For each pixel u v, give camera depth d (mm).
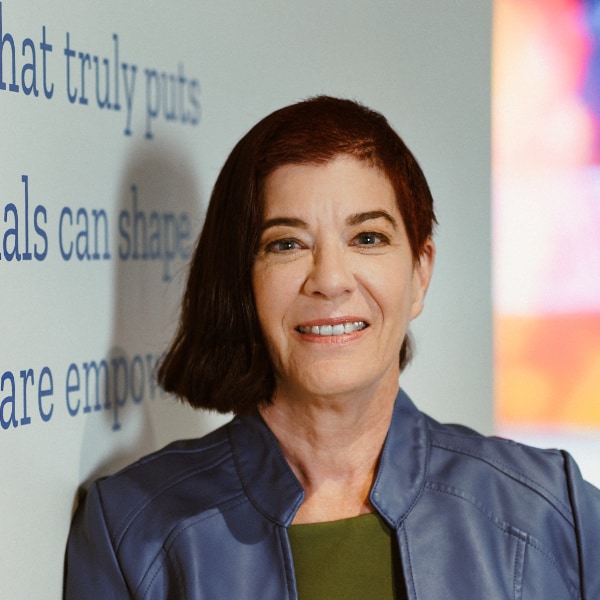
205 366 2166
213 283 2125
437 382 3656
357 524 2115
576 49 9734
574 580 2174
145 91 2406
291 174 2002
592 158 9680
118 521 2129
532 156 9805
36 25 2021
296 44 3023
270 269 2023
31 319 2027
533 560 2125
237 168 2059
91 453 2246
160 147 2471
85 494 2223
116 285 2318
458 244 3719
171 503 2137
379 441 2166
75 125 2150
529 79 9844
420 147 3516
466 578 2078
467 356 3818
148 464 2219
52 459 2107
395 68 3408
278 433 2170
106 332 2287
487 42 3832
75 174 2154
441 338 3662
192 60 2598
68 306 2146
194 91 2609
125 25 2322
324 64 3137
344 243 2012
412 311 2199
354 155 2012
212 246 2125
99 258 2250
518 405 9820
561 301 9750
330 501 2146
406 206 2086
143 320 2430
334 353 2008
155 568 2094
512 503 2166
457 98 3691
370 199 2008
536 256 9789
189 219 2602
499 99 9891
